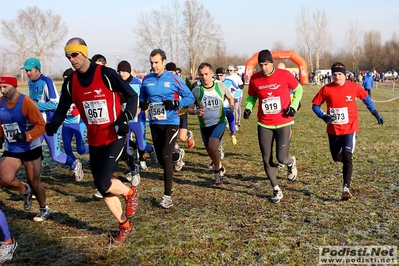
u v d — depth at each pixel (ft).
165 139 17.72
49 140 20.98
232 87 32.86
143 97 18.79
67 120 21.71
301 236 13.91
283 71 17.71
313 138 35.40
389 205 16.75
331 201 17.54
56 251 13.28
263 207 17.08
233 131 31.65
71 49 12.68
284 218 15.65
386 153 27.25
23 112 15.11
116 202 13.84
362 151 28.25
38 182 15.94
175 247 13.20
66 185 21.86
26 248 13.53
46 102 20.81
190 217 16.10
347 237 13.73
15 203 18.79
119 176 23.63
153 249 13.20
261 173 23.20
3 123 15.37
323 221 15.16
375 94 106.93
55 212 17.22
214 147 19.83
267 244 13.30
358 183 20.18
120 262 12.41
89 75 13.12
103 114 13.16
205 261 12.26
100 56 22.81
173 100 17.31
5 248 12.47
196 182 21.68
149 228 15.02
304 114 58.59
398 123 44.62
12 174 15.24
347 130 18.01
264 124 17.88
